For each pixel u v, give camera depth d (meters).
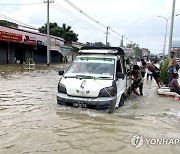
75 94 7.29
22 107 7.88
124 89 9.08
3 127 5.83
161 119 7.01
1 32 28.05
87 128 5.91
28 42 34.34
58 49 46.50
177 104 9.30
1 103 8.41
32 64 25.09
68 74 8.06
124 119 6.82
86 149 4.67
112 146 4.86
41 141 5.01
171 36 18.89
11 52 32.78
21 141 4.98
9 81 14.20
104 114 7.09
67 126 6.02
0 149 4.57
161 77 13.89
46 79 16.03
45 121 6.37
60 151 4.53
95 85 7.26
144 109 8.27
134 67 11.25
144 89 13.62
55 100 9.04
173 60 12.38
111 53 8.60
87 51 8.79
